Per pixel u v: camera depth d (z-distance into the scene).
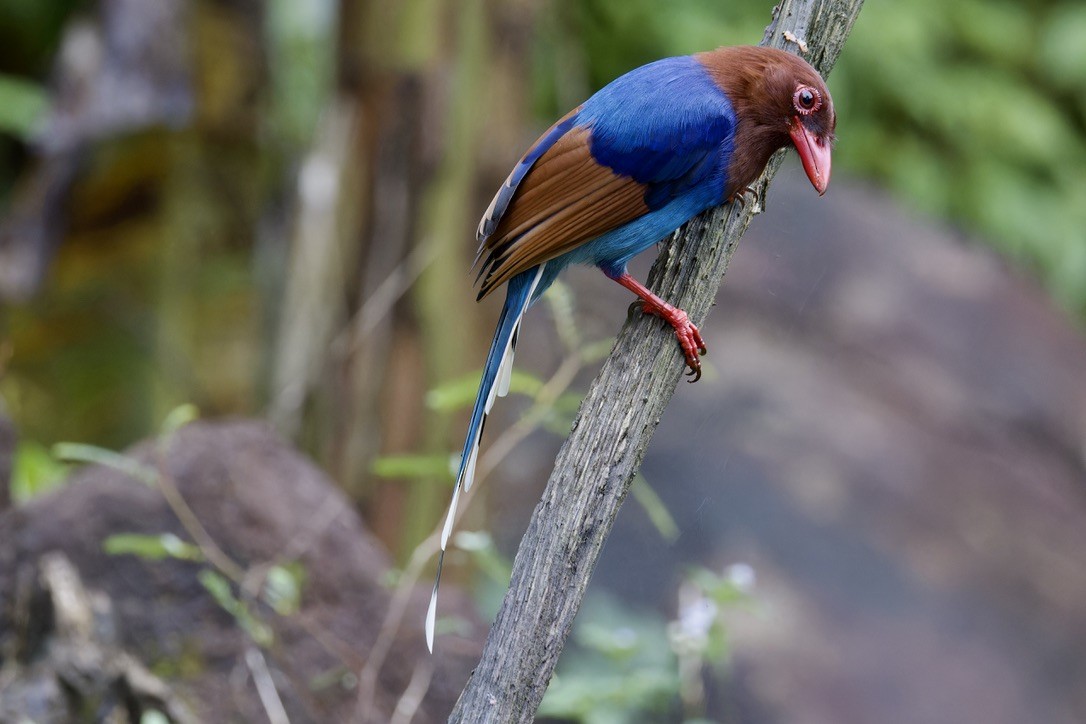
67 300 13.79
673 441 13.73
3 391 13.35
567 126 6.57
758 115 6.36
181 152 13.68
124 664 7.00
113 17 13.70
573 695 7.60
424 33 11.44
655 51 16.92
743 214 6.32
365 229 11.72
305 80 12.47
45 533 7.66
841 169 18.41
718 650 7.88
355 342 11.62
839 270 16.52
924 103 18.30
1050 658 12.02
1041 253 18.73
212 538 7.92
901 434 14.35
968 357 16.02
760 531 12.67
